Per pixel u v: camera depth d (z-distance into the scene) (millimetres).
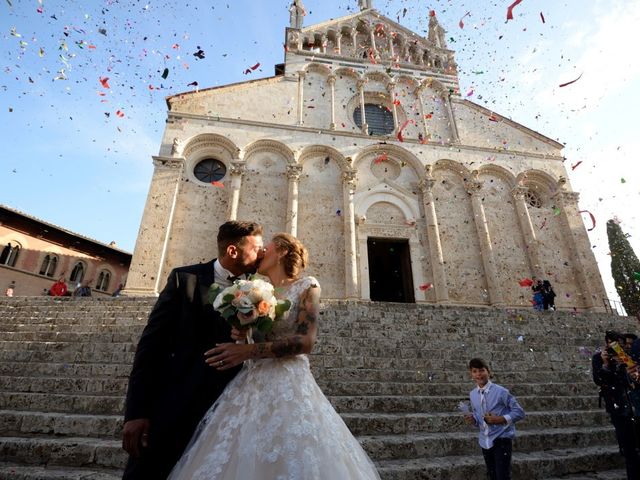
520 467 5055
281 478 1784
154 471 2053
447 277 18156
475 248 19031
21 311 10531
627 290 24953
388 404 6352
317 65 22922
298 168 19000
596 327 11828
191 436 2176
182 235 16938
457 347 9352
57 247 27906
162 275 15969
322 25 24688
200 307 2512
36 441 4664
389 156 20703
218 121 19562
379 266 21641
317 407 2168
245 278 2688
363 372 7477
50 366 6902
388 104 23078
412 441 5301
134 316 10070
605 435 6191
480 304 17719
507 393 4223
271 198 18562
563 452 5598
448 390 7195
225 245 2666
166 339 2428
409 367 8133
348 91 22703
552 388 7707
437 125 22547
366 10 25969
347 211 18562
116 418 5195
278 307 2322
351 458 2059
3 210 24578
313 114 21422
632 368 4582
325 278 17406
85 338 8477
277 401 2105
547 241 19547
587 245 19297
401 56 24969
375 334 9906
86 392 6203
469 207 20047
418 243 18828
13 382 6246
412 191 20109
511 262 18859
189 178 18219
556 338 10383
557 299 18031
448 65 25109
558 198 20578
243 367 2451
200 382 2266
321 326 10039
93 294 29266
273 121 20516
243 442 1959
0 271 24453
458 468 4824
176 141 18250
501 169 21000
